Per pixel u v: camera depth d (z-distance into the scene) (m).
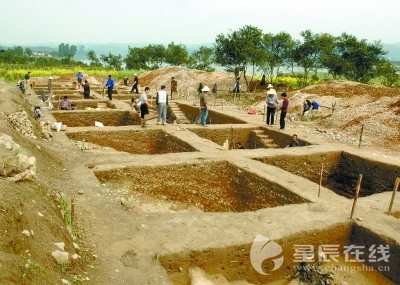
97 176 8.38
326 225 6.05
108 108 18.97
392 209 6.86
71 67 62.31
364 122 15.30
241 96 28.88
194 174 9.39
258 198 8.52
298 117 18.88
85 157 9.49
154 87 35.00
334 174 11.36
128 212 6.31
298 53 33.09
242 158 9.98
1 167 4.91
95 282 4.10
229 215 6.31
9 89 17.80
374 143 13.20
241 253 5.37
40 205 4.80
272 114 14.63
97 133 12.53
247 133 14.46
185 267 5.11
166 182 9.11
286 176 8.70
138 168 8.84
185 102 21.44
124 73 45.34
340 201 7.20
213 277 5.17
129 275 4.43
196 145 11.22
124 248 5.09
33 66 57.41
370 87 22.02
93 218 5.93
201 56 59.50
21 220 3.99
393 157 10.88
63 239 4.48
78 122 16.47
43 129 11.84
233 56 31.23
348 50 33.66
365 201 7.28
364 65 33.53
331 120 16.80
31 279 3.27
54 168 8.02
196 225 5.89
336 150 11.26
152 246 5.17
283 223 6.08
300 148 11.38
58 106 18.72
